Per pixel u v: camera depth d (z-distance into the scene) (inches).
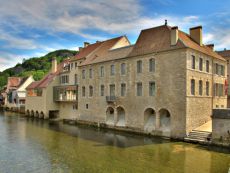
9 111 2928.2
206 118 1224.8
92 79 1606.8
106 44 1784.0
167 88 1154.0
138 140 1114.7
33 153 879.7
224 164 741.9
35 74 4392.2
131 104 1323.8
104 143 1050.7
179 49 1111.0
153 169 699.4
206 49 1330.0
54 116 2066.9
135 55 1301.7
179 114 1100.5
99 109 1541.6
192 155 844.6
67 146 991.0
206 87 1253.7
